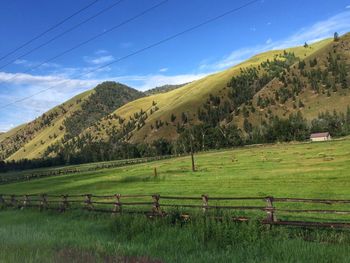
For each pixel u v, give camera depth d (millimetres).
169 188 50094
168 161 121312
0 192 75375
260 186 44844
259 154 106688
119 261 11312
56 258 11500
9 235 17906
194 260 11992
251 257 12109
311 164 69375
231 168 75625
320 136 169250
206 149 181875
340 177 47312
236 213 17797
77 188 66188
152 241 15406
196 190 45406
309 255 11648
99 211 25312
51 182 93125
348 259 11086
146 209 25734
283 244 12898
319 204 27141
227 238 14656
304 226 14680
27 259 11375
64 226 21766
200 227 15742
